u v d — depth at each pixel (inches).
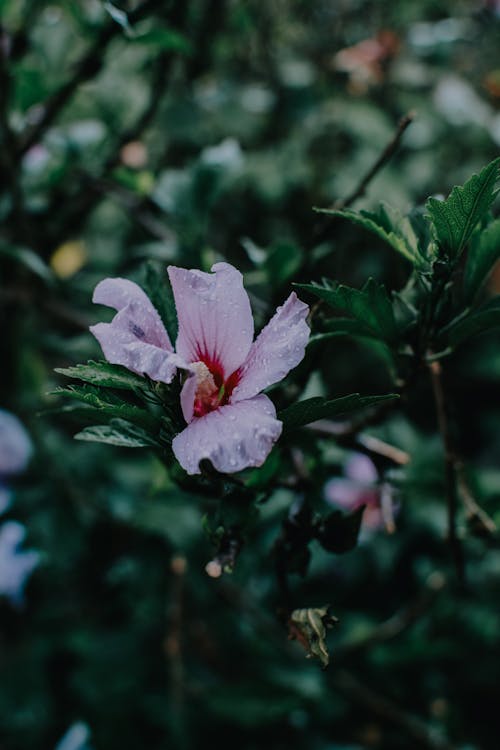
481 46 60.2
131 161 36.7
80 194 34.0
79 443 37.8
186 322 20.1
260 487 21.2
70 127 36.3
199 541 33.4
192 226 30.5
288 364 19.4
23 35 32.0
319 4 54.7
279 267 25.6
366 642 33.6
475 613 35.9
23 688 37.8
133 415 19.8
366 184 24.9
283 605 21.7
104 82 41.8
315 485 22.6
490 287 45.5
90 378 19.8
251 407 19.4
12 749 37.1
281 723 36.4
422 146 50.8
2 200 31.9
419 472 34.2
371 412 23.1
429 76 53.7
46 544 34.4
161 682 37.2
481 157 52.7
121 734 36.1
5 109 29.0
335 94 52.1
